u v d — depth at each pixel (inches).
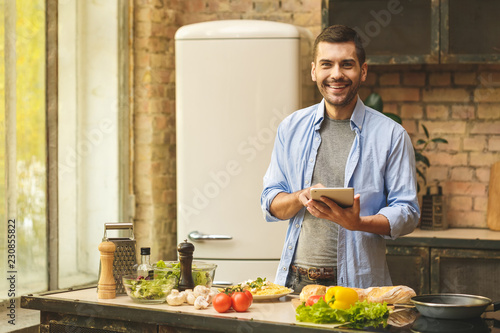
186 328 80.9
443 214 159.0
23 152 141.0
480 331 69.7
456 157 166.1
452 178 166.2
